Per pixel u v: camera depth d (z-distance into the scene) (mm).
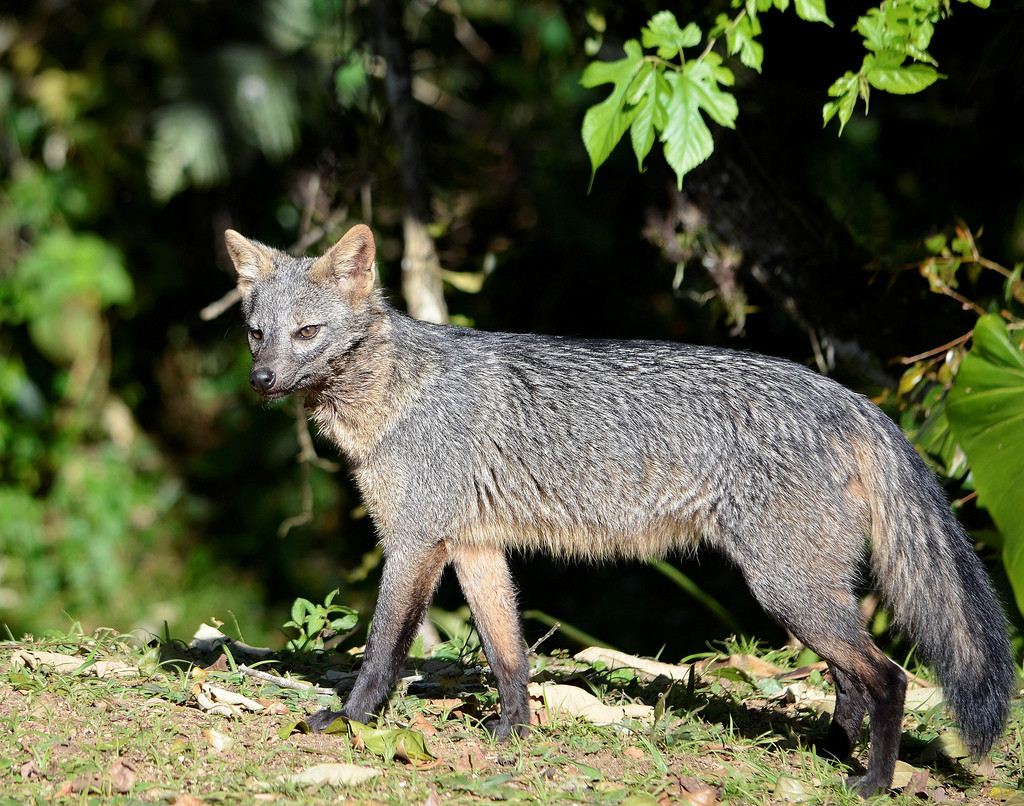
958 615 7207
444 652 9664
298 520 13555
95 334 20516
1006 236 12242
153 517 21562
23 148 20562
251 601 19953
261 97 17000
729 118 7969
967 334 10828
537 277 18641
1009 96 11820
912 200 13250
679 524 7578
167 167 17016
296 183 16531
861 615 7121
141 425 23094
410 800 6250
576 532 7785
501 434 7727
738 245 11852
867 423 7430
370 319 7945
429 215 13328
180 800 5992
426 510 7738
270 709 7516
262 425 22266
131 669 8180
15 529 19797
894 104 13000
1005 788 7141
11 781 6184
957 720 7094
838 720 7457
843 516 7195
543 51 19750
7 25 20344
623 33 12125
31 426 20828
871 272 11922
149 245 21016
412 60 13797
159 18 19719
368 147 12906
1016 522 8547
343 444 8031
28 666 8125
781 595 7180
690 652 16094
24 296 19812
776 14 11984
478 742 7324
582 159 18484
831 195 14844
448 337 8148
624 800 6363
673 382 7586
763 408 7371
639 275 18422
